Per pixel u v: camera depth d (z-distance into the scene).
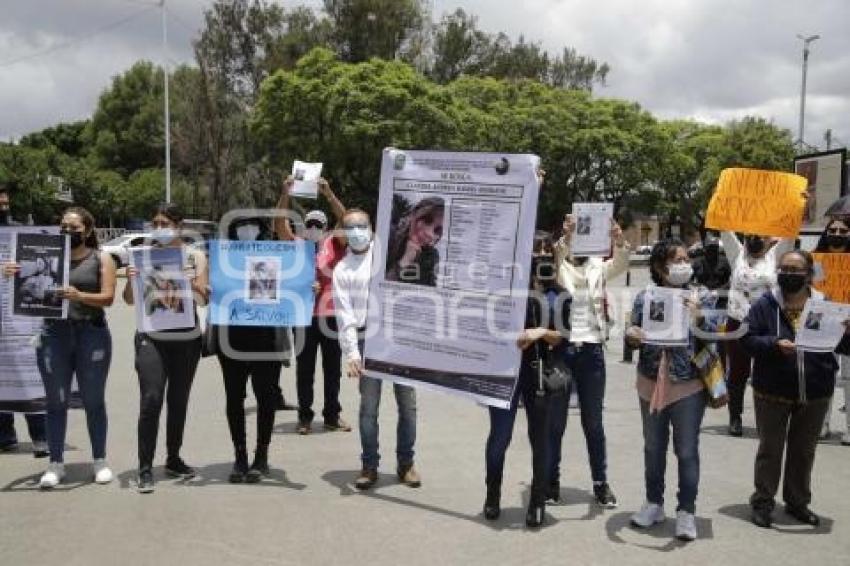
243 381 6.12
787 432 5.38
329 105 34.41
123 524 5.18
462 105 39.47
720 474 6.46
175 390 6.18
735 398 7.76
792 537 5.08
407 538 4.98
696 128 55.50
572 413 8.73
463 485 6.10
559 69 56.66
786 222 7.09
